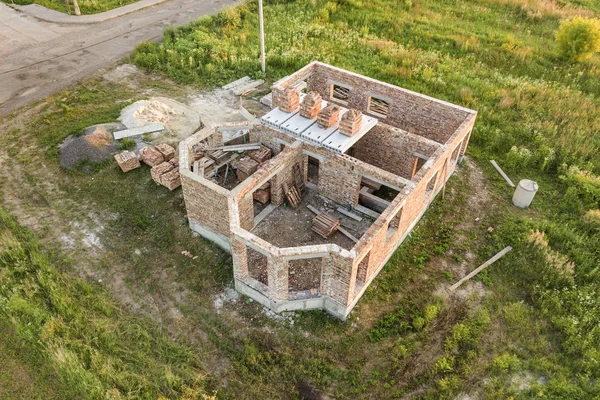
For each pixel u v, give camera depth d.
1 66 24.22
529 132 19.97
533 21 31.23
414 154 16.14
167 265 14.26
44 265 13.85
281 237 15.12
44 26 28.73
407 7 32.53
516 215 16.47
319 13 30.78
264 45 26.20
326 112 15.29
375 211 16.19
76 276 13.84
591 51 25.52
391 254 14.62
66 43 26.81
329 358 12.03
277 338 12.40
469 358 11.95
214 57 24.98
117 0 32.22
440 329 12.71
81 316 12.45
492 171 18.53
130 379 11.19
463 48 27.20
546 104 22.12
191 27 28.06
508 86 23.91
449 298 13.58
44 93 22.05
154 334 12.45
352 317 12.92
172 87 23.16
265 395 11.23
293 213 16.03
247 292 13.24
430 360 11.96
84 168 17.62
